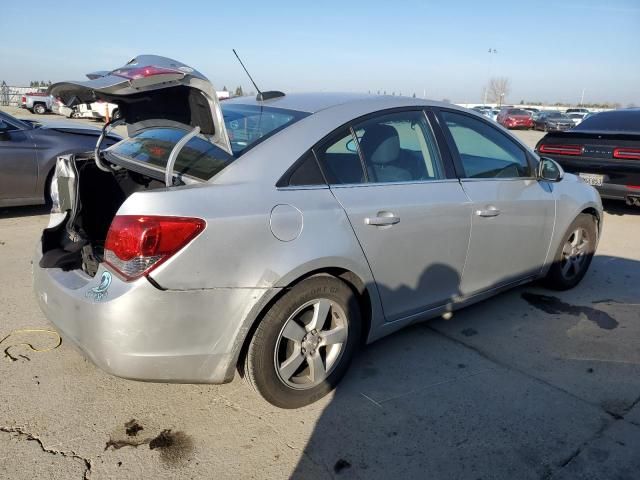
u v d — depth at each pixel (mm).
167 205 2234
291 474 2307
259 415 2703
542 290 4539
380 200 2855
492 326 3816
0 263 4781
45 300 2654
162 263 2197
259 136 2695
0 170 6238
